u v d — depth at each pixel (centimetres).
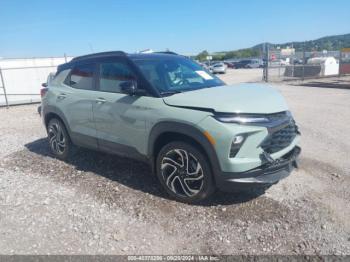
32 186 445
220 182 343
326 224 331
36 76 1844
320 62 3084
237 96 366
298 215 348
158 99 382
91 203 389
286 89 1809
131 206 378
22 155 593
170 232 326
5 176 487
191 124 346
